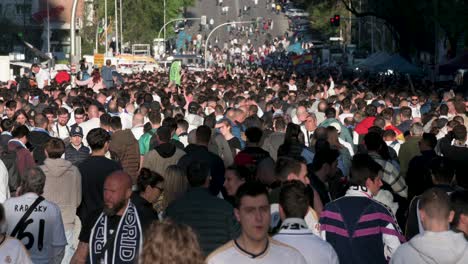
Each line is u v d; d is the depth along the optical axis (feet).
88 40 540.93
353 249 49.34
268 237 39.04
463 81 235.20
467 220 45.34
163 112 111.34
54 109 98.53
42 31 620.49
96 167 64.90
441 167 57.82
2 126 88.74
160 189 56.24
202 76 288.51
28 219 53.31
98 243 47.44
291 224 43.70
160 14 566.36
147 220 47.91
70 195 63.26
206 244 50.34
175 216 50.85
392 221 49.57
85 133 96.27
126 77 266.16
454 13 270.46
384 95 156.35
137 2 552.00
